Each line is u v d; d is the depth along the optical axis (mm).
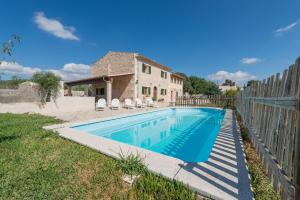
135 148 4551
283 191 2379
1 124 7035
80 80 18891
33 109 11406
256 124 4648
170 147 6883
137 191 2740
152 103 19875
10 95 10695
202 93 53219
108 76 16625
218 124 11742
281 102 2635
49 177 3061
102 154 4285
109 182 2980
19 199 2496
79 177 3145
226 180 2908
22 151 4223
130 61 19922
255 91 5059
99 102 14281
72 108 13445
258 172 3328
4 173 3146
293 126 2164
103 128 9656
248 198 2438
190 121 12914
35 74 11688
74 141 5254
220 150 4465
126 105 16406
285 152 2402
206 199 2572
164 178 3055
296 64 2154
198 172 3189
